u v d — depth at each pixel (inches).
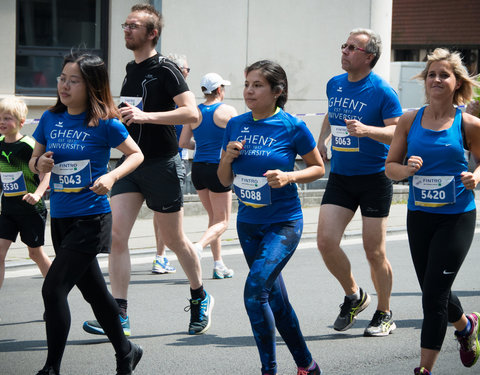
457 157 346.0
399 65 1441.9
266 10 1064.8
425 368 337.4
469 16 2132.1
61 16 968.9
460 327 375.6
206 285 595.8
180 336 449.7
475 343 379.2
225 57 1045.8
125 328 436.5
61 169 342.6
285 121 347.6
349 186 438.3
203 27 1029.8
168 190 438.0
